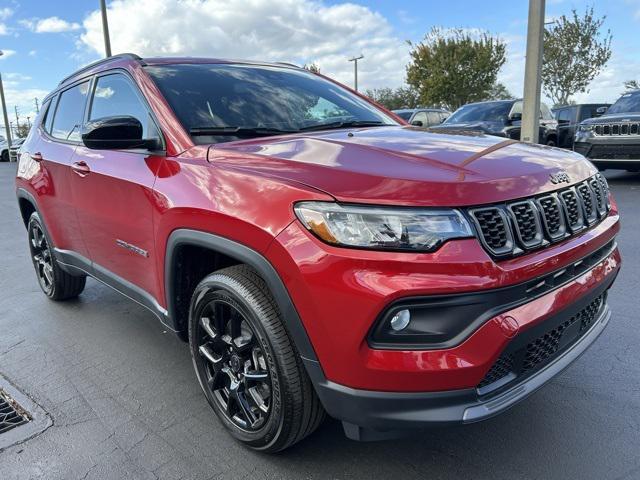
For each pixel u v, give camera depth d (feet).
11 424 9.12
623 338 11.43
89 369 11.06
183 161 8.55
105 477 7.69
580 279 7.49
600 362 10.48
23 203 15.35
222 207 7.32
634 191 30.37
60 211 12.69
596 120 32.27
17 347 12.26
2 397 10.03
